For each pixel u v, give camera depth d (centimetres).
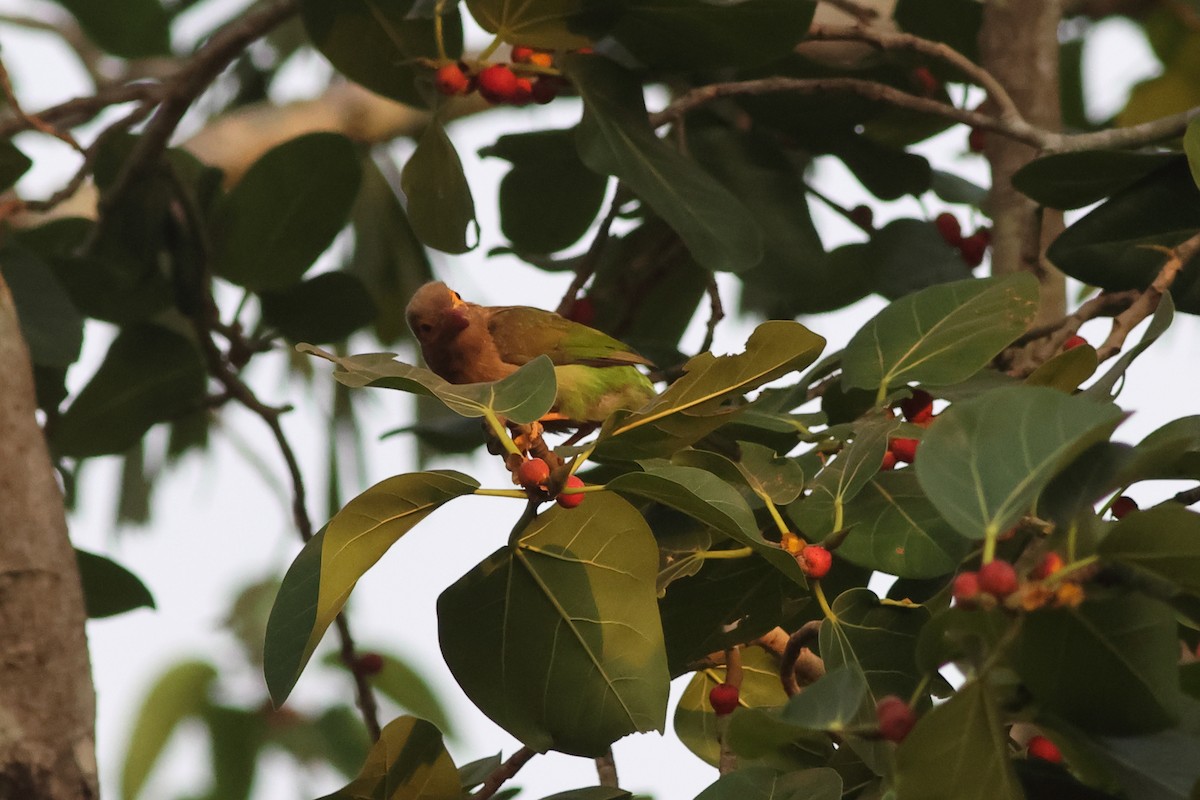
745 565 596
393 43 833
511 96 772
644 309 1138
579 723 544
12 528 555
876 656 520
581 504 523
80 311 1043
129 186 980
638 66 888
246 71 1370
